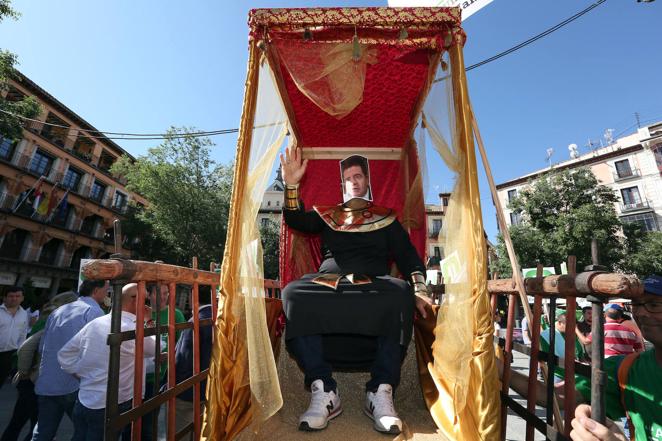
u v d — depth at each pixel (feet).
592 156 92.63
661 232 63.36
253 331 5.66
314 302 6.18
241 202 5.96
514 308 6.32
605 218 52.44
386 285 6.41
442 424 5.49
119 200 94.94
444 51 7.29
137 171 68.54
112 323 4.55
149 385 10.71
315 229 8.09
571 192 56.65
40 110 35.60
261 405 5.38
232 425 5.31
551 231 56.13
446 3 7.21
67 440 13.15
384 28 7.08
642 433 5.19
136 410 4.77
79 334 8.35
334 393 5.90
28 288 54.54
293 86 8.91
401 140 11.28
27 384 11.54
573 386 4.36
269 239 54.80
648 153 81.15
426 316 7.11
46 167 73.46
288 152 8.21
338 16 6.83
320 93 7.93
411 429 5.83
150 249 73.87
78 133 80.23
